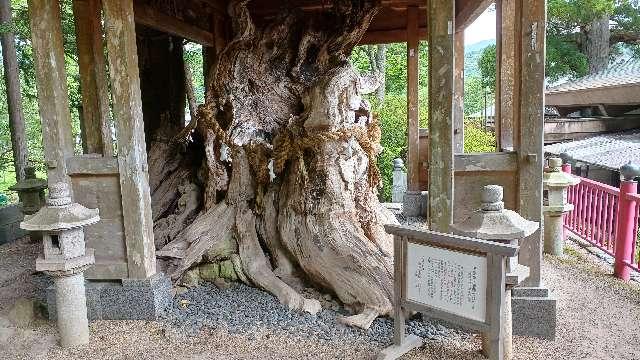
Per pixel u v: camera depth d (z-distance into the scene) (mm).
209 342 3189
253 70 4637
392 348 2893
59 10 3533
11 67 7629
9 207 6574
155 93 6320
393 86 16125
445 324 3309
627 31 12992
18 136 7805
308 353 3008
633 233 4199
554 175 4816
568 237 5676
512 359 2869
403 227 2756
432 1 3010
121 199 3541
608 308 3635
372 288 3531
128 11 3389
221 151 4352
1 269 5109
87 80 4336
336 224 3824
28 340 3314
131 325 3482
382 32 6891
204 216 4348
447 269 2604
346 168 3893
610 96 10469
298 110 4609
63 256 3018
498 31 4059
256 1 6410
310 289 3990
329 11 5238
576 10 11703
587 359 2873
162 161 5270
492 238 2512
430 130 3146
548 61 13016
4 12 7348
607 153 8430
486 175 3236
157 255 4047
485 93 13859
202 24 6375
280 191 4312
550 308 3115
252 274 4059
